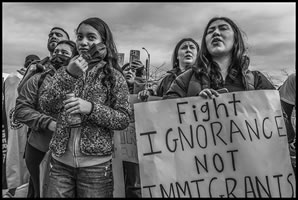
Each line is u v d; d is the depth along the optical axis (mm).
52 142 1703
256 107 1904
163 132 1897
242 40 2039
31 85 2238
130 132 2332
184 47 2643
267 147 1877
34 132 2293
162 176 1865
